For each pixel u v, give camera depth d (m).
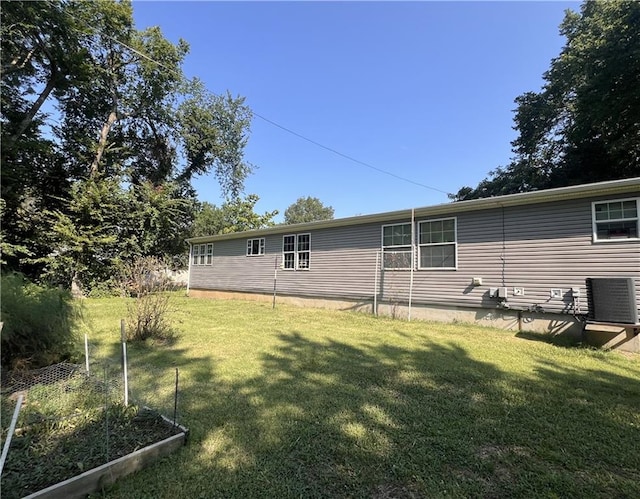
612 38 12.62
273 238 13.80
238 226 30.02
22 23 12.89
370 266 10.45
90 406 3.12
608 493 2.15
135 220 16.67
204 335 6.84
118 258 15.00
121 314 9.32
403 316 9.48
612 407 3.46
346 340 6.54
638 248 6.13
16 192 14.76
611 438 2.83
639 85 12.52
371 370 4.68
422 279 9.23
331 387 4.00
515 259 7.64
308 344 6.18
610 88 13.28
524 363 5.04
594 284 6.14
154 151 21.58
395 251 9.87
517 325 7.54
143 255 16.81
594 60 13.58
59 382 3.64
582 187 6.50
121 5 17.12
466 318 8.37
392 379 4.31
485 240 8.14
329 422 3.09
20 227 14.91
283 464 2.43
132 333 6.26
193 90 20.20
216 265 16.73
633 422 3.12
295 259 12.80
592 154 16.72
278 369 4.68
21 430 2.60
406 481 2.26
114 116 18.55
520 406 3.47
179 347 5.84
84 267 14.40
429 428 2.98
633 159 15.40
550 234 7.18
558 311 6.95
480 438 2.82
